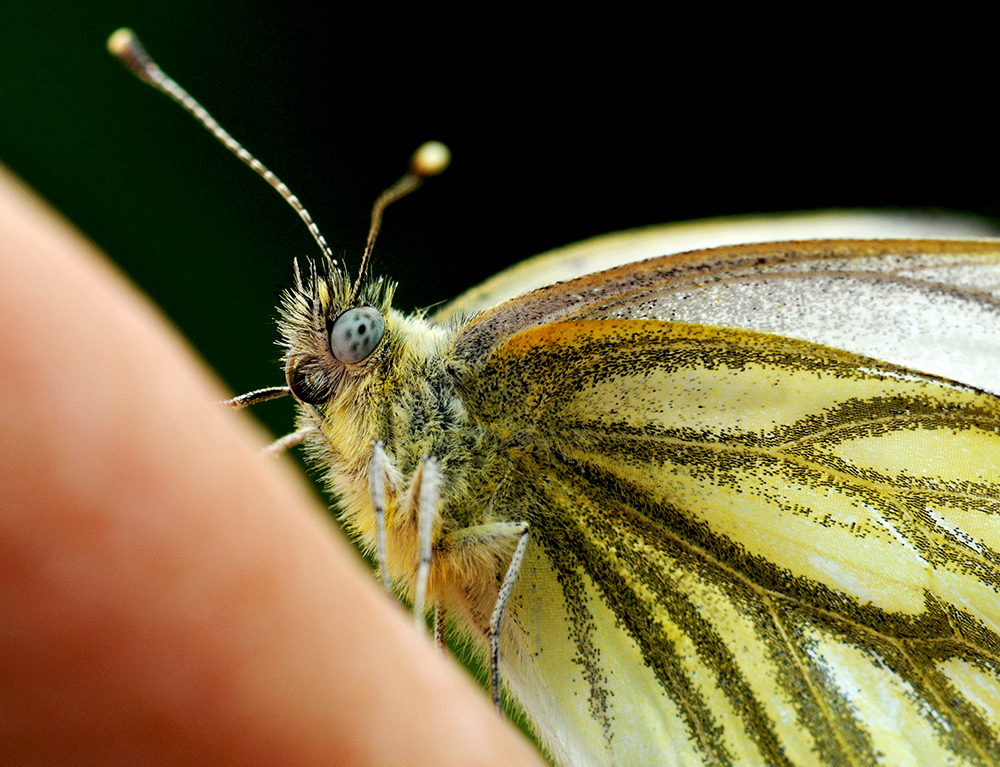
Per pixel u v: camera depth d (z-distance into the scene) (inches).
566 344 4.2
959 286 4.2
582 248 4.6
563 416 4.2
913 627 4.2
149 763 2.4
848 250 4.1
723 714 4.2
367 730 2.9
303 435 4.3
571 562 4.2
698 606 4.2
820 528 4.2
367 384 4.2
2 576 2.1
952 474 4.2
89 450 2.2
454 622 4.3
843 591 4.2
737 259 4.2
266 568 2.7
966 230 4.6
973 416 4.2
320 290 4.3
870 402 4.2
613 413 4.2
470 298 4.5
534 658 4.2
